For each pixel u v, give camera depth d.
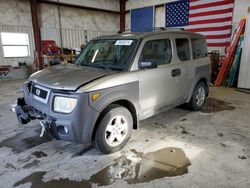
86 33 10.68
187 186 1.98
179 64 3.35
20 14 8.50
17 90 6.18
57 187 1.98
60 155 2.54
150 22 10.33
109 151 2.54
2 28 8.13
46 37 9.30
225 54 7.52
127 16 11.53
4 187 1.98
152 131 3.20
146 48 2.86
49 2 9.08
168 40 3.23
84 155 2.54
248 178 2.09
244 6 6.86
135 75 2.64
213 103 4.72
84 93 2.15
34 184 2.02
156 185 2.00
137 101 2.72
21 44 8.80
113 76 2.45
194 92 3.88
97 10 10.81
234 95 5.49
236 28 7.15
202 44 4.05
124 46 2.88
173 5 9.12
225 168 2.25
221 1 7.37
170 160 2.41
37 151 2.63
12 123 3.52
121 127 2.60
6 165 2.33
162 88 3.07
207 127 3.36
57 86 2.25
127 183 2.03
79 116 2.16
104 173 2.18
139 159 2.44
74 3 9.83
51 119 2.29
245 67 6.06
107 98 2.34
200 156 2.49
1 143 2.83
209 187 1.96
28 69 8.84
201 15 8.04
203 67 3.95
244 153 2.56
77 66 2.99
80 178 2.11
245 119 3.71
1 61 8.32
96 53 3.16
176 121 3.61
